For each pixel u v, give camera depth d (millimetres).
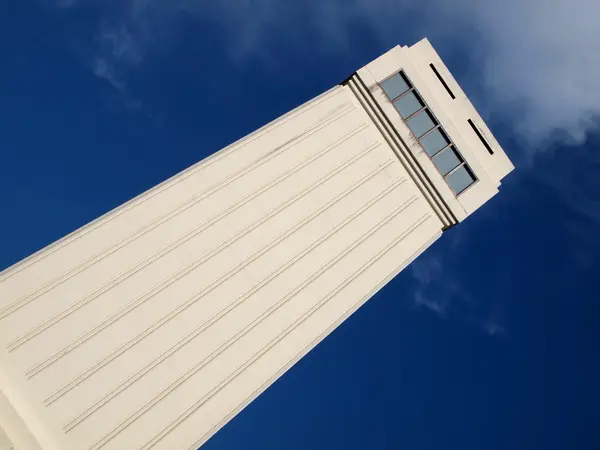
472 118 36250
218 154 28453
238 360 25609
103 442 22328
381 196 31875
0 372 21453
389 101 33250
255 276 27219
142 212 25938
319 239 29297
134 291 24688
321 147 31250
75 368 22734
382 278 30156
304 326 27406
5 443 19766
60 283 23516
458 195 33469
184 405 24078
